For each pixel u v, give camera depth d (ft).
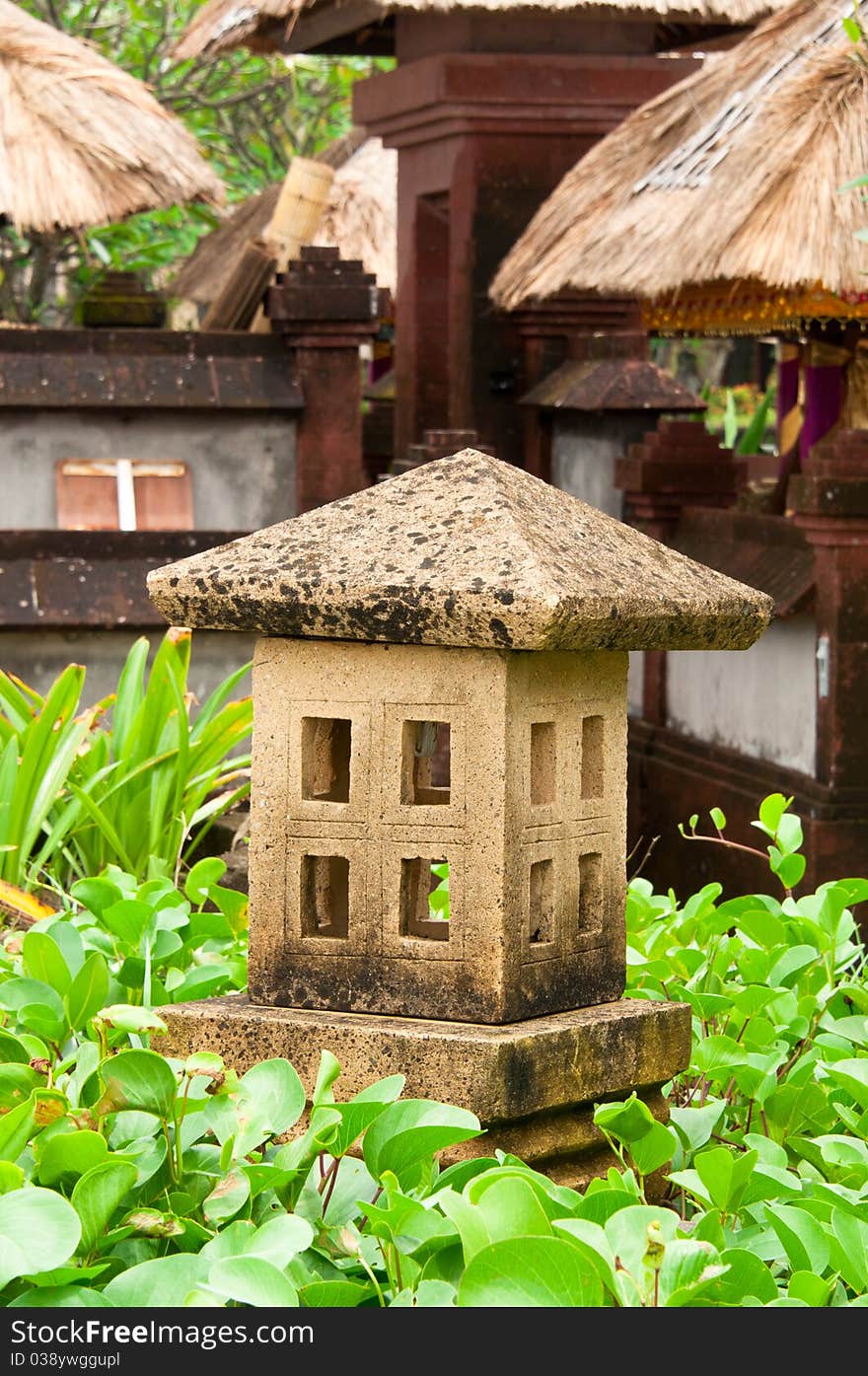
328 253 21.95
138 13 36.60
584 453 28.07
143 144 22.95
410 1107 5.59
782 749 21.53
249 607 6.24
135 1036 7.37
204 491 22.26
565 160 28.89
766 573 21.31
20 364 21.42
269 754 6.41
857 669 19.63
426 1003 6.27
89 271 35.01
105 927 8.64
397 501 6.41
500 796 6.11
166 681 14.71
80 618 20.59
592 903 6.64
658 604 6.21
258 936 6.48
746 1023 7.85
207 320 23.72
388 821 6.27
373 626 6.07
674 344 53.16
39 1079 6.49
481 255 28.89
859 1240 5.58
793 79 20.20
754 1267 5.47
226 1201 5.69
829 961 8.68
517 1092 6.06
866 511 19.35
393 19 31.68
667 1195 6.89
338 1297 5.33
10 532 20.81
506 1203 5.18
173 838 14.67
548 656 6.27
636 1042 6.52
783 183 18.95
